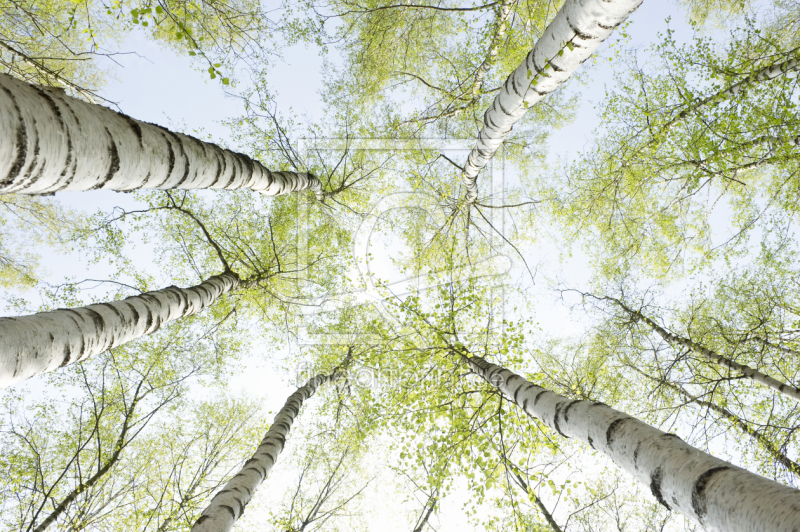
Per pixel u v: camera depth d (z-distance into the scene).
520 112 5.89
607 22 3.53
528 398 4.09
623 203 9.80
